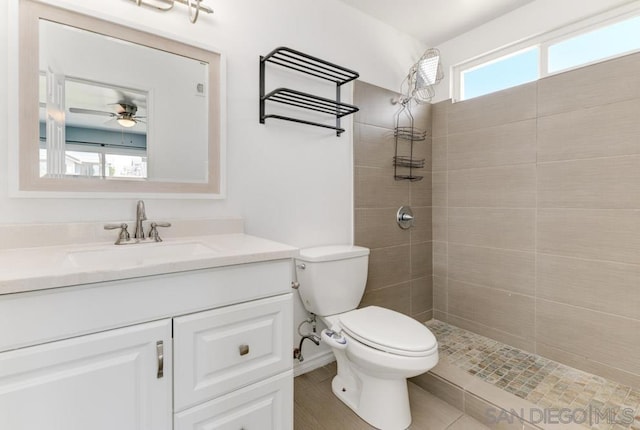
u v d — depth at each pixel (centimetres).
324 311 155
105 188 112
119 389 73
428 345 120
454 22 206
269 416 98
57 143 104
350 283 163
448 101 227
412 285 222
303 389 158
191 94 129
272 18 154
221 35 138
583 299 166
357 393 145
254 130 149
